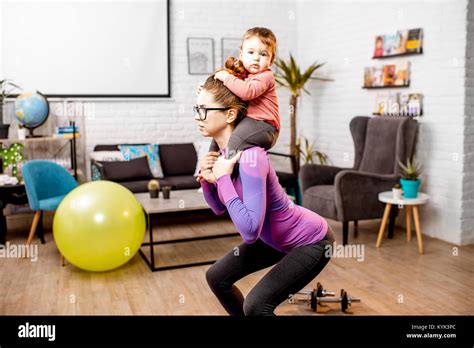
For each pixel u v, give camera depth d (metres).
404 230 4.68
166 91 5.73
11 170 4.96
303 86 5.98
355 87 5.24
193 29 5.79
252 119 1.75
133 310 2.93
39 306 3.00
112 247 3.38
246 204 1.63
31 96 4.71
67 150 5.32
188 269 3.67
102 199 3.41
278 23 6.18
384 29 4.77
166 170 5.45
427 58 4.34
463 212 4.14
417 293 3.15
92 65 5.44
